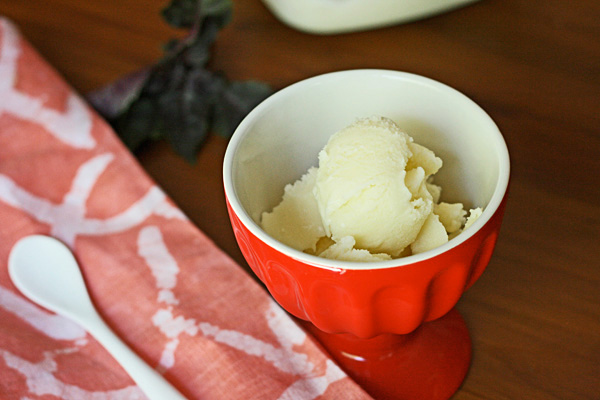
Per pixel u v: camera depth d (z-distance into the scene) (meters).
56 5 0.64
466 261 0.37
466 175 0.42
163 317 0.45
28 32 0.62
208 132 0.53
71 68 0.58
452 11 0.60
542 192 0.48
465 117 0.41
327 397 0.41
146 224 0.49
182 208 0.50
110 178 0.51
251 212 0.42
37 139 0.53
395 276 0.36
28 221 0.50
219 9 0.55
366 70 0.43
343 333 0.42
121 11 0.63
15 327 0.45
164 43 0.60
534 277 0.45
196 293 0.46
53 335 0.45
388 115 0.43
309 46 0.58
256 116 0.41
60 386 0.43
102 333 0.44
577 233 0.46
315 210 0.42
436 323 0.43
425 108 0.42
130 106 0.54
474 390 0.42
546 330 0.43
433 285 0.38
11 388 0.43
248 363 0.43
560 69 0.55
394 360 0.42
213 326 0.44
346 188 0.39
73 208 0.50
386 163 0.40
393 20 0.58
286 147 0.43
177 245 0.48
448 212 0.42
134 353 0.43
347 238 0.39
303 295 0.38
